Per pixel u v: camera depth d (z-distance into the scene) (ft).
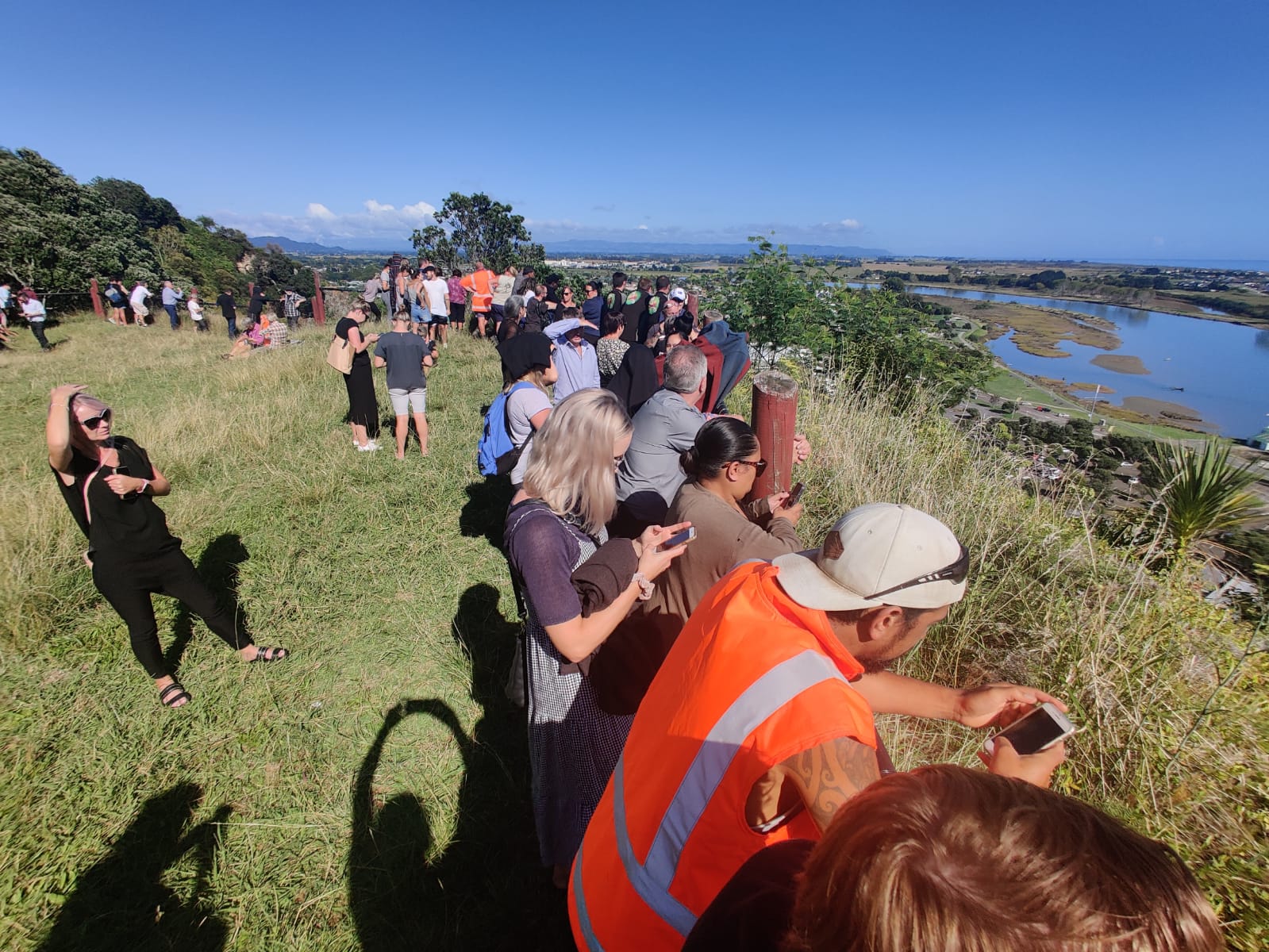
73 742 9.30
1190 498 10.44
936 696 4.47
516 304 32.55
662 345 24.61
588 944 3.81
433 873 7.61
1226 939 5.68
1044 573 10.00
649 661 6.53
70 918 6.97
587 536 6.46
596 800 6.62
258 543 15.01
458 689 10.57
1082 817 1.96
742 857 3.15
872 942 1.84
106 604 12.61
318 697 10.37
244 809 8.35
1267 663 7.52
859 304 27.22
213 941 6.84
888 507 3.52
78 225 79.36
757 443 6.95
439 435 23.35
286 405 25.88
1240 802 6.51
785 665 3.14
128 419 23.57
